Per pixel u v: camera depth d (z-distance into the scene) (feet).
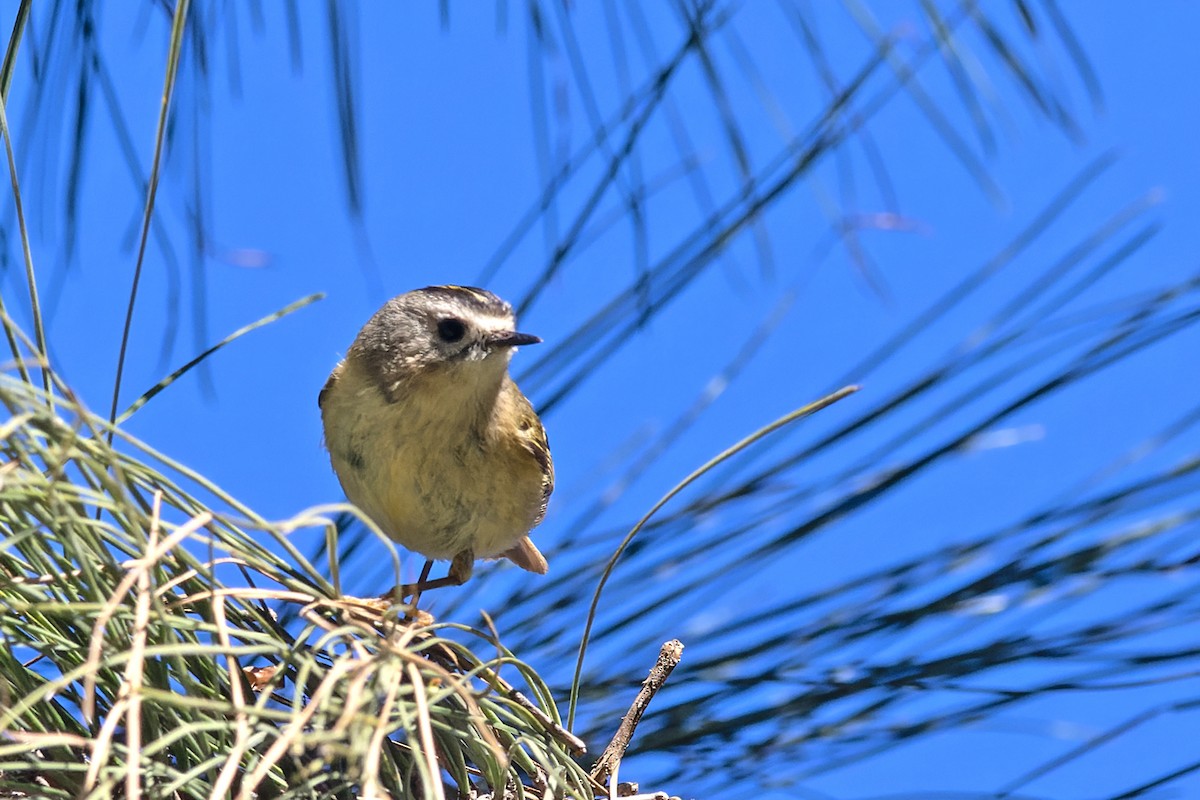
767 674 19.11
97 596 12.85
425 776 12.26
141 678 12.21
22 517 13.52
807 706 18.85
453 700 15.61
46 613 13.82
